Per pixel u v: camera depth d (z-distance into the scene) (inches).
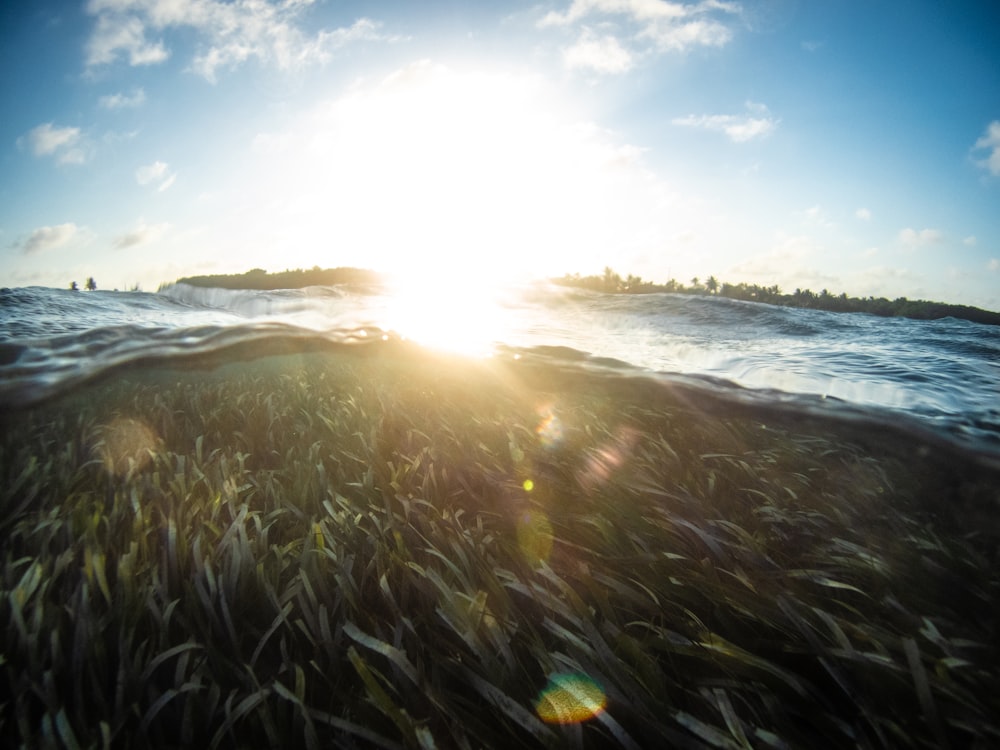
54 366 190.2
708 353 254.4
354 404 172.4
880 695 52.6
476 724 47.1
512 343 275.9
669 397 213.5
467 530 83.9
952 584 77.2
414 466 112.1
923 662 59.9
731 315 384.5
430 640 59.4
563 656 54.2
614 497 100.3
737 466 127.6
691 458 137.4
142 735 45.7
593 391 243.3
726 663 55.2
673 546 84.3
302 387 207.8
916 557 83.0
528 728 44.8
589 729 48.9
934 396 178.4
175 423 155.3
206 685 53.6
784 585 73.0
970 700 51.9
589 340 298.4
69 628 60.1
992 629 67.5
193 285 529.0
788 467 137.2
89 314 309.0
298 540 78.3
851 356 245.6
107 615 59.0
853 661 55.4
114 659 56.6
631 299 454.6
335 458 119.5
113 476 109.8
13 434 153.8
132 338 227.0
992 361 234.5
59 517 90.9
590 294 492.4
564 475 112.5
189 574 68.7
